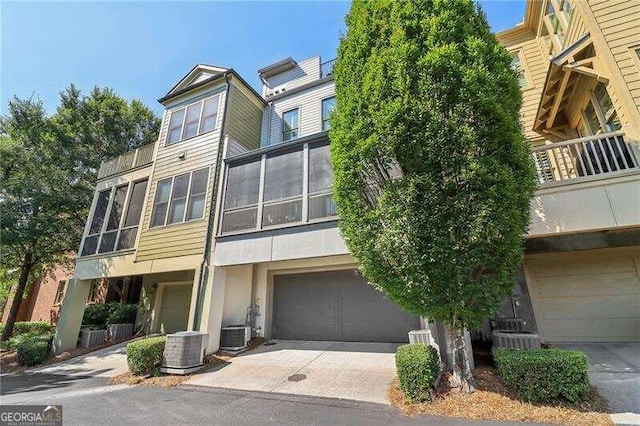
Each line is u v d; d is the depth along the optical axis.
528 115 8.86
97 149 15.66
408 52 4.40
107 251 10.47
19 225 11.88
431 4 4.77
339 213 5.02
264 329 8.91
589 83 6.67
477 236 3.67
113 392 5.37
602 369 4.74
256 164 8.70
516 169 4.10
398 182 4.15
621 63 5.53
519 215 3.87
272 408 4.26
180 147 10.70
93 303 13.84
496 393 3.95
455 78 4.12
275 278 9.52
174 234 9.21
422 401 3.98
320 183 7.50
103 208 11.70
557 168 5.61
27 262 13.06
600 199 5.02
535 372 3.74
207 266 8.31
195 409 4.32
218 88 11.27
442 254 3.80
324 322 8.46
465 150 3.90
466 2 4.72
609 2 6.02
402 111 4.16
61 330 9.85
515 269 4.02
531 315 6.59
